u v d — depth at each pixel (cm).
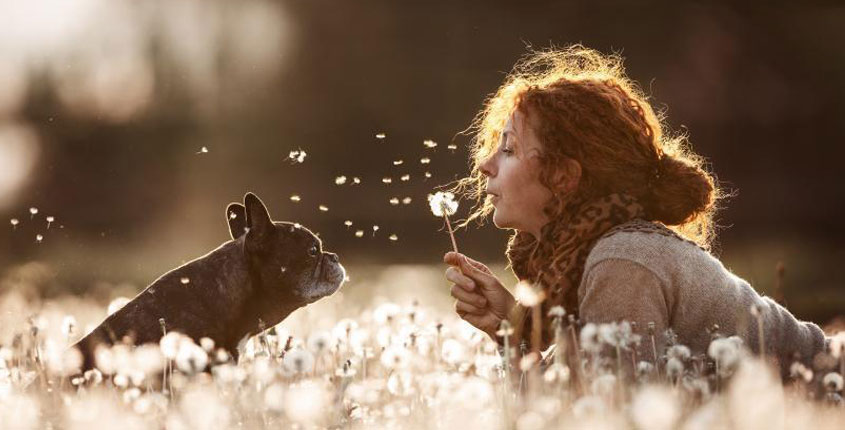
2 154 5044
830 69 4969
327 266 695
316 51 5275
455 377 509
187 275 651
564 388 479
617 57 640
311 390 457
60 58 5312
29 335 661
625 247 501
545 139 545
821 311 1473
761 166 4878
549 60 649
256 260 669
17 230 3497
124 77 5325
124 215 4675
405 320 679
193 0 5300
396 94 5178
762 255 2769
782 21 5009
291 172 5109
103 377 593
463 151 4903
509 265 598
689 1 5016
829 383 482
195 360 503
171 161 5209
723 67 4997
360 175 5028
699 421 391
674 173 546
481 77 5122
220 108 5300
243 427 467
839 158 4875
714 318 510
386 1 5209
